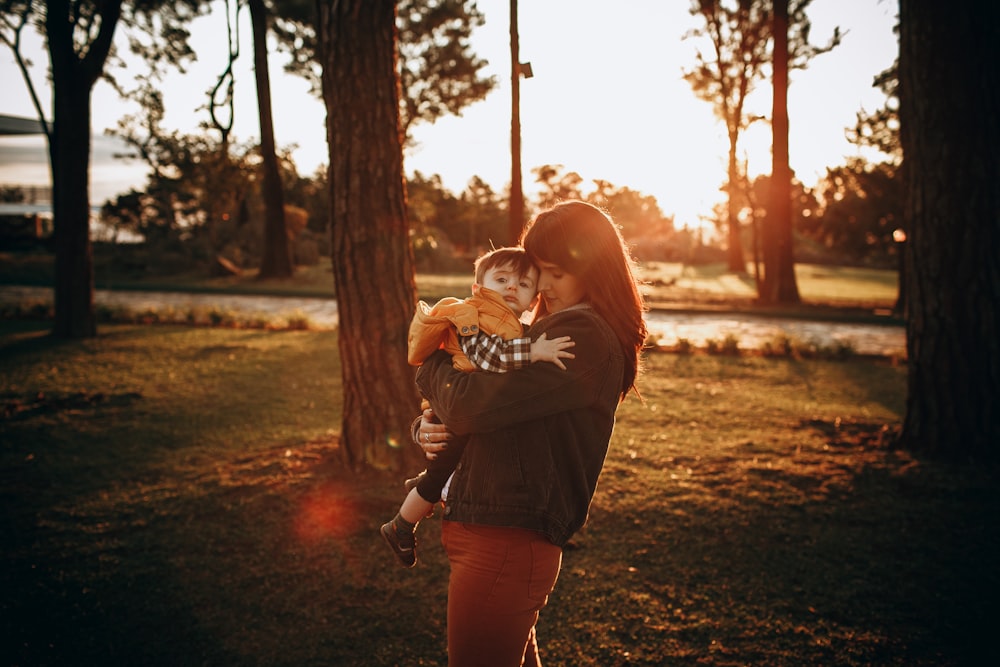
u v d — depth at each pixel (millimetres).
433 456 2018
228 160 37969
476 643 1868
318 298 26609
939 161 5844
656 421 7840
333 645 3328
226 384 9742
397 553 2209
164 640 3365
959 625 3436
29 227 46625
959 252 5836
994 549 4227
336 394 9086
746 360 12906
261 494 5145
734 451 6453
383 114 5234
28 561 4145
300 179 57656
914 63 5883
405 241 5430
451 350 1968
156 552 4266
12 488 5441
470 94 29969
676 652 3225
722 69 27672
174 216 51469
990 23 5609
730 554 4223
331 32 5164
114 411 8086
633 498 5133
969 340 5867
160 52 17281
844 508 4906
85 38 15078
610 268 1945
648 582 3885
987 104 5684
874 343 16391
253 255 39906
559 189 12773
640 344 2037
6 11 14492
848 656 3197
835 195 44531
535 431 1817
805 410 8438
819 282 44500
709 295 30922
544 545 1850
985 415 5832
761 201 28047
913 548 4270
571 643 3307
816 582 3871
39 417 7746
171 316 17719
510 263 1963
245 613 3596
